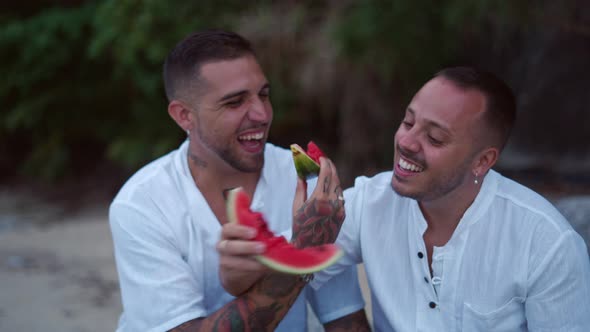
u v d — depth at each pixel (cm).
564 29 647
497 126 181
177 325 190
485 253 188
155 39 692
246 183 218
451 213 191
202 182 214
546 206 187
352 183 702
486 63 704
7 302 460
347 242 210
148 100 775
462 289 191
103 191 833
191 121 210
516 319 190
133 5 700
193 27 689
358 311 225
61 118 863
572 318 180
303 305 222
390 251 202
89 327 418
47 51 805
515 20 618
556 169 723
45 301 461
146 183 211
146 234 203
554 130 732
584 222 306
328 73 679
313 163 182
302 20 682
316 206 174
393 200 204
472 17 609
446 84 179
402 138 182
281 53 688
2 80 823
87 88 836
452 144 178
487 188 190
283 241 157
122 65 755
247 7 718
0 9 881
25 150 969
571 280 178
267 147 229
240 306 176
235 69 198
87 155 927
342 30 622
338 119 750
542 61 720
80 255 573
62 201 811
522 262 183
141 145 775
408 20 610
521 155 751
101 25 726
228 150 203
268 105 209
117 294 477
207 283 213
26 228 688
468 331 191
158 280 197
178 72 205
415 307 199
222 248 156
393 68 646
